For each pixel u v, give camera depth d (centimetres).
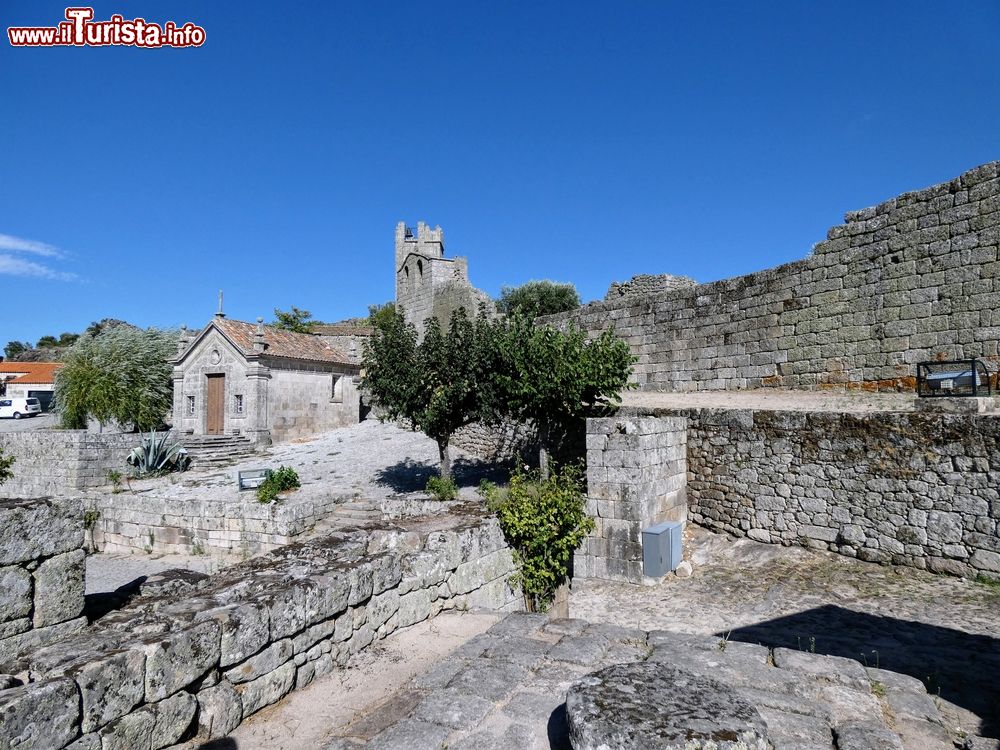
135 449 2236
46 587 549
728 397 1553
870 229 1359
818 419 1053
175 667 391
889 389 1313
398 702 425
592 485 1092
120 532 1588
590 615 920
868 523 982
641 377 1852
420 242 3731
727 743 304
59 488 2100
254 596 483
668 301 1788
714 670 448
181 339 2934
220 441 2566
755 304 1587
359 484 1906
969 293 1196
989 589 823
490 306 2903
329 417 3023
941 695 549
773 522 1111
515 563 855
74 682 335
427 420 1572
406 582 632
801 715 389
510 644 503
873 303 1350
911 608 804
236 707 429
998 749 383
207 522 1494
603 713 329
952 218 1223
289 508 1447
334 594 530
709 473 1227
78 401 2756
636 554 1043
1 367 6338
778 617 830
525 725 379
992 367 1158
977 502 861
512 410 1566
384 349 1695
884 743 348
